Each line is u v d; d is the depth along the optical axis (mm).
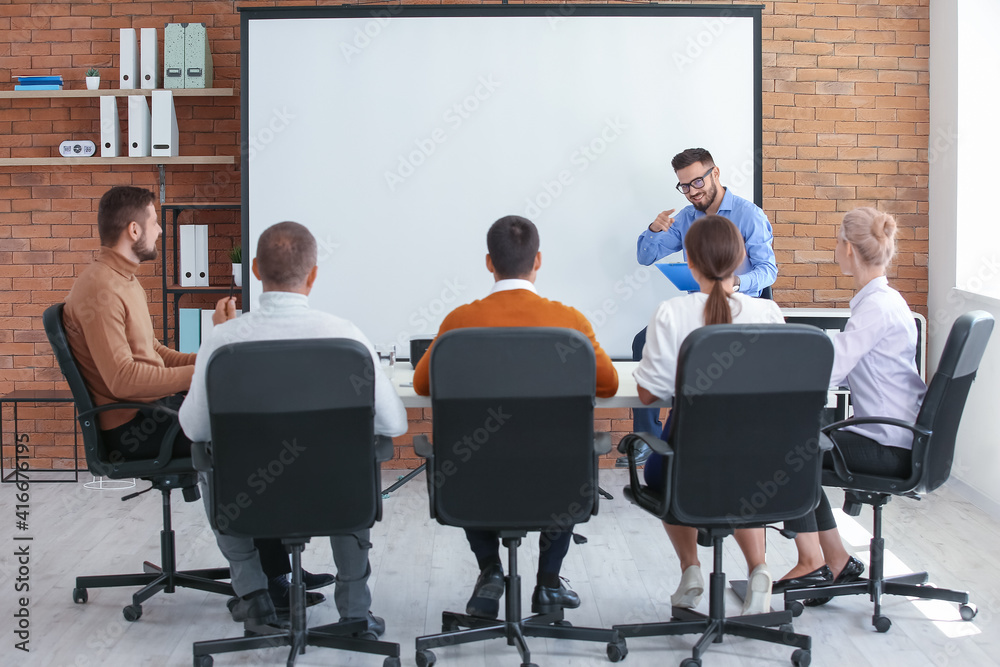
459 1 4246
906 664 2311
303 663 2340
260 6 4324
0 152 4453
